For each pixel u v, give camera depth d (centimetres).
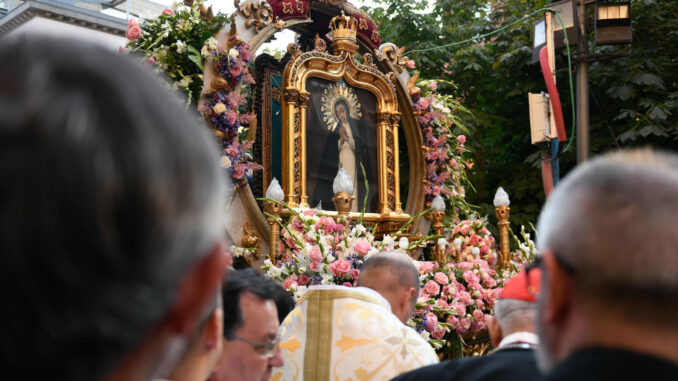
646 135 712
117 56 38
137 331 37
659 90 780
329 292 245
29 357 34
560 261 76
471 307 476
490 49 876
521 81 836
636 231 70
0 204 33
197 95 454
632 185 73
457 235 560
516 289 172
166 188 36
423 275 418
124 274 35
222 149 455
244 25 491
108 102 35
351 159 558
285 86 518
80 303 34
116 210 34
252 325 179
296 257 396
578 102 483
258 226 475
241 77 468
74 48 37
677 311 69
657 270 68
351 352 232
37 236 33
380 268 260
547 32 490
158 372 42
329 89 552
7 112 33
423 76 870
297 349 242
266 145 524
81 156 34
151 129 36
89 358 36
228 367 178
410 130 610
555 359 79
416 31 878
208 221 40
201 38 463
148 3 956
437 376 162
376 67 589
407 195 630
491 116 852
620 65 768
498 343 186
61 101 34
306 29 587
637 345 69
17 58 35
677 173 74
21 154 33
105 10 902
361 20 588
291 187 505
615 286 70
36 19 820
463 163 679
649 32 820
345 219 416
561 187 83
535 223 786
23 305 33
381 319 237
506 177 848
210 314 82
